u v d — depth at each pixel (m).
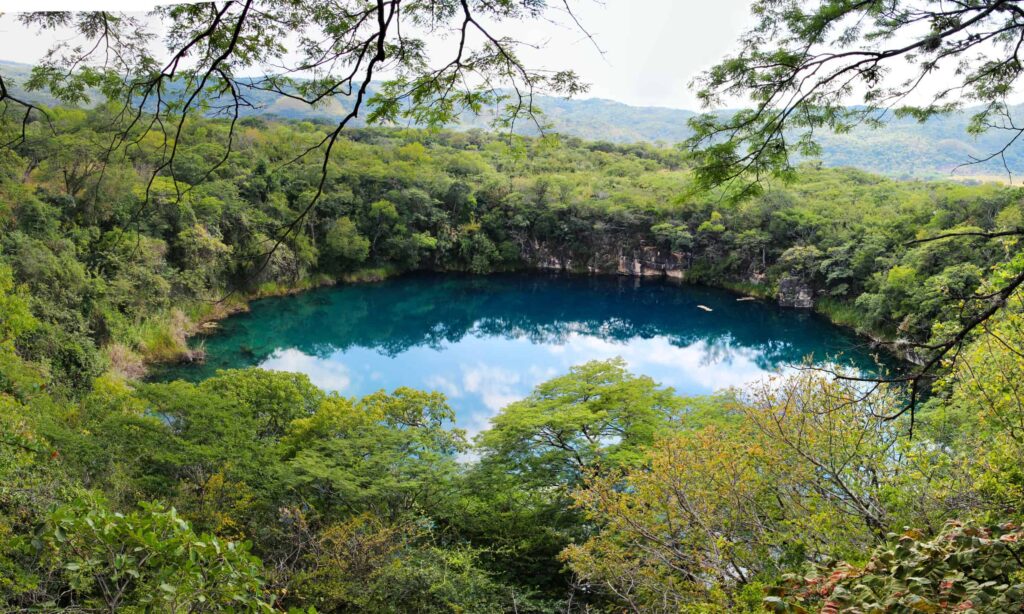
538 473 15.35
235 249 38.88
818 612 3.20
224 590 3.24
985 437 6.91
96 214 26.23
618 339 40.25
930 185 40.62
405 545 11.88
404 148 59.91
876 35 3.81
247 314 39.78
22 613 4.11
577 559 8.57
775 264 48.16
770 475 7.43
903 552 3.18
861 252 37.47
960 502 6.17
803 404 7.27
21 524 6.64
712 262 54.84
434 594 10.94
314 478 13.16
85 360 22.59
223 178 40.44
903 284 28.70
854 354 29.72
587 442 16.03
